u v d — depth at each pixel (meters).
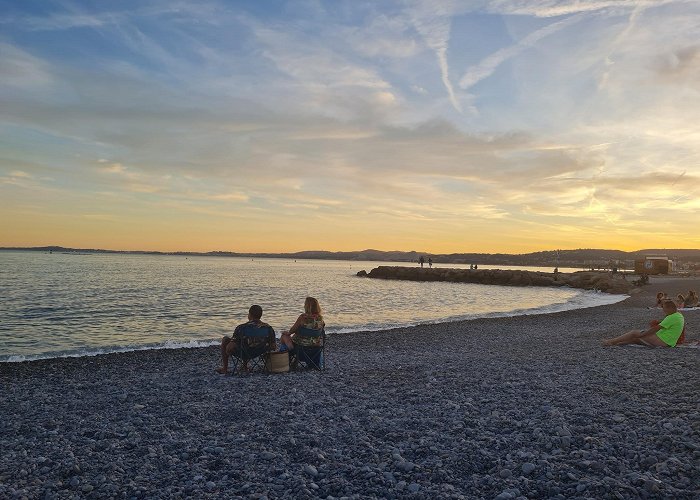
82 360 14.68
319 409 8.29
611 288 62.06
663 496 4.48
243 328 11.56
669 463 5.13
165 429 7.28
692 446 5.52
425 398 8.82
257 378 11.10
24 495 4.94
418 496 4.79
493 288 70.25
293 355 12.03
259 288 54.56
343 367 12.49
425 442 6.29
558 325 24.05
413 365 12.65
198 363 14.05
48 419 8.09
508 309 37.28
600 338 18.16
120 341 19.78
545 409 7.68
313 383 10.44
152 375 12.21
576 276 81.25
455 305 40.44
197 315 28.77
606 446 5.75
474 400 8.58
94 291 43.28
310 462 5.80
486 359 13.51
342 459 5.87
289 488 5.05
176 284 56.47
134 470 5.68
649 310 32.28
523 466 5.26
